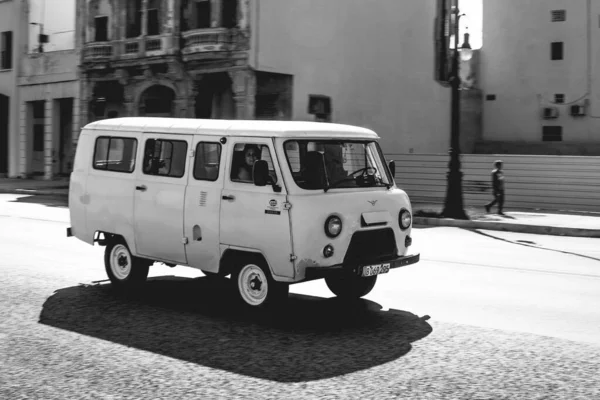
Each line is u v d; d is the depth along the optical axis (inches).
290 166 293.9
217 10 1144.8
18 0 1509.6
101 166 367.6
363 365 234.1
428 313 314.3
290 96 1167.0
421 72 1445.6
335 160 311.0
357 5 1289.4
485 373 225.5
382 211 311.7
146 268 360.5
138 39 1243.2
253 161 303.0
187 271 420.2
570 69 1475.1
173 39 1194.0
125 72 1289.4
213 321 294.8
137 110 1290.6
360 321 297.3
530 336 273.7
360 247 304.0
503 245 603.8
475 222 784.9
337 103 1254.9
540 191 1023.6
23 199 1074.7
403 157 1154.0
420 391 207.9
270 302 300.5
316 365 233.9
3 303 326.3
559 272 443.2
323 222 288.5
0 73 1562.5
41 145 1518.2
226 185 309.7
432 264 471.2
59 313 307.7
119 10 1291.8
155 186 338.0
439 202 1110.4
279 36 1148.5
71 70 1396.4
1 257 462.3
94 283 377.7
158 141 340.2
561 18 1478.8
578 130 1469.0
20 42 1512.1
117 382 215.9
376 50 1336.1
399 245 320.2
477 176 1071.6
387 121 1364.4
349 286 345.7
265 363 235.9
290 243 286.2
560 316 311.1
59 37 1553.9
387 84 1363.2
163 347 255.4
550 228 727.7
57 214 799.1
